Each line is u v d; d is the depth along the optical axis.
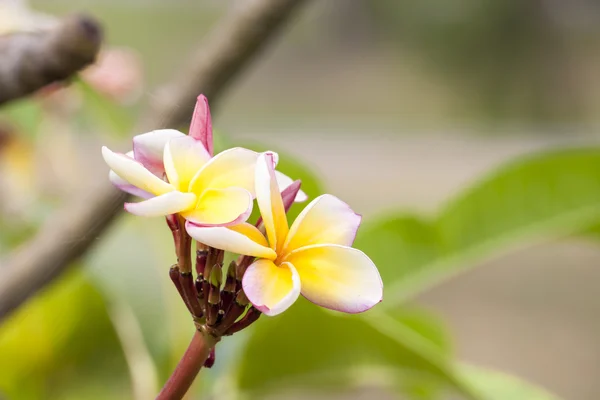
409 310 1.26
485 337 2.54
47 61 0.78
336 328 0.94
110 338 1.14
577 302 2.73
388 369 0.97
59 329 1.12
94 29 0.78
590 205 1.03
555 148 1.02
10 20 0.91
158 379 1.09
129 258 1.17
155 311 1.13
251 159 0.68
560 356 2.48
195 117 0.69
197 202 0.66
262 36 0.89
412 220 1.06
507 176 1.04
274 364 0.98
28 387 1.13
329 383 1.01
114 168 0.67
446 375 0.94
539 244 1.07
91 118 1.42
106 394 1.13
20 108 1.41
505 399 0.98
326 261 0.67
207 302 0.67
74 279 1.10
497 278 2.83
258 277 0.65
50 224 0.90
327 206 0.68
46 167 1.47
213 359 0.68
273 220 0.67
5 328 1.09
